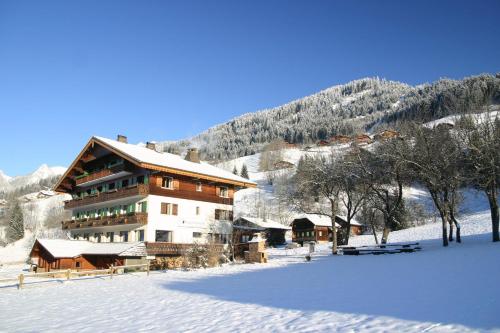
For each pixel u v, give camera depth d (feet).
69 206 186.80
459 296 42.29
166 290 70.54
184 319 42.34
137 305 54.95
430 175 127.13
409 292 48.06
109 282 93.76
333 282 64.39
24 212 387.55
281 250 197.06
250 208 340.18
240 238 198.59
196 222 152.15
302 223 266.98
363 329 32.35
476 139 122.52
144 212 140.26
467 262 73.20
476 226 164.76
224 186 167.02
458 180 126.00
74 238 189.88
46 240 151.33
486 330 28.84
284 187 337.11
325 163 161.27
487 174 120.78
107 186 172.55
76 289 83.05
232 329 36.04
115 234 158.61
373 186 149.79
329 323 35.42
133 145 169.58
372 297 47.03
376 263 91.09
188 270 114.01
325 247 184.34
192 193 153.17
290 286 63.57
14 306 62.59
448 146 127.24
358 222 281.13
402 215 220.64
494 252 84.89
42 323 45.29
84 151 174.81
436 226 187.42
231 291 62.44
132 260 133.90
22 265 220.02
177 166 147.02
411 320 33.81
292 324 36.17
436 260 83.35
